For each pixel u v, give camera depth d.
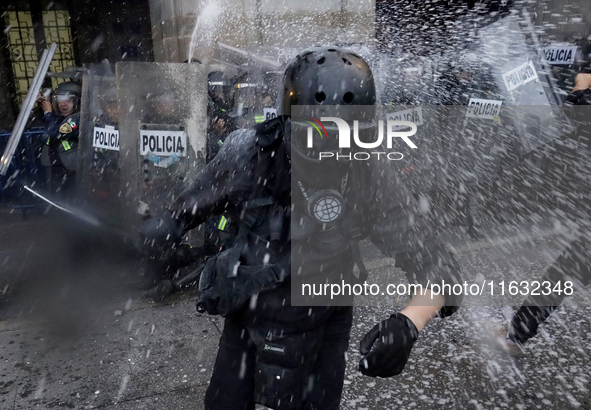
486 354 2.95
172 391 2.67
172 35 7.94
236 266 1.53
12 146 4.53
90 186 4.35
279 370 1.56
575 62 5.95
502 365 2.85
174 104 3.91
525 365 2.84
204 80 3.94
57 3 8.68
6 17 8.48
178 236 1.65
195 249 3.95
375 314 3.47
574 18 6.16
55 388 2.70
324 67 1.41
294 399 1.59
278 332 1.54
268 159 1.46
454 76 5.48
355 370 2.81
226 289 1.54
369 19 7.52
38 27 8.68
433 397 2.58
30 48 8.73
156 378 2.78
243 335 1.68
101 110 4.25
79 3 8.76
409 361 2.89
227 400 1.71
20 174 5.65
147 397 2.62
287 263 1.48
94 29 8.91
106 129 4.18
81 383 2.74
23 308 3.60
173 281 3.76
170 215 1.63
